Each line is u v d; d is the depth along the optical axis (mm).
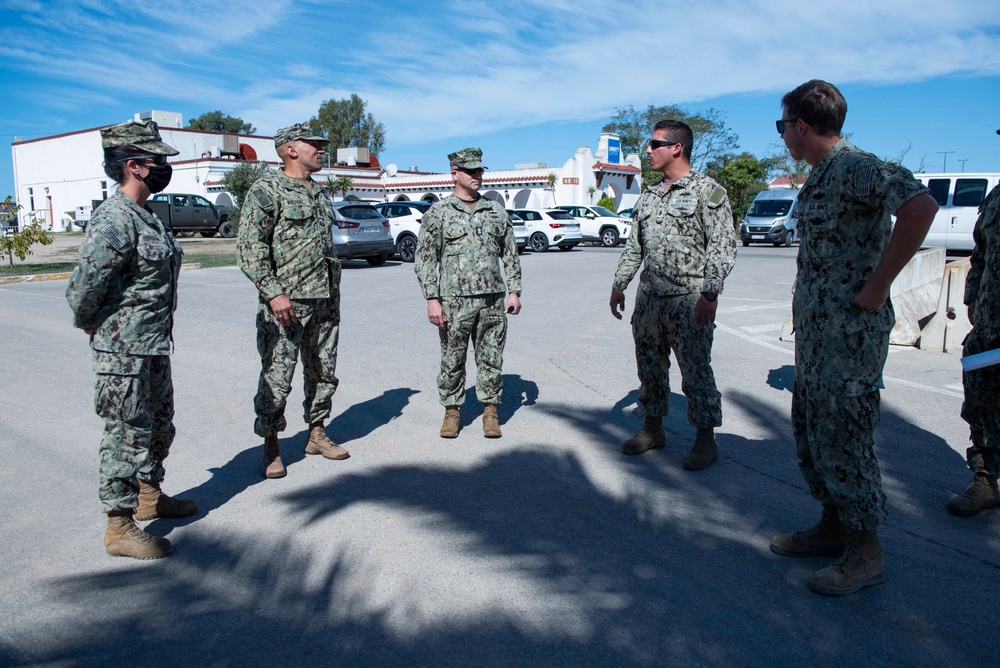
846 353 2857
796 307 3051
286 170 4273
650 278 4332
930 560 3266
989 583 3072
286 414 5562
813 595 2986
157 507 3678
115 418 3186
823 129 2926
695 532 3557
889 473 4266
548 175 36094
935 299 8930
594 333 8633
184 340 8125
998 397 3635
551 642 2666
